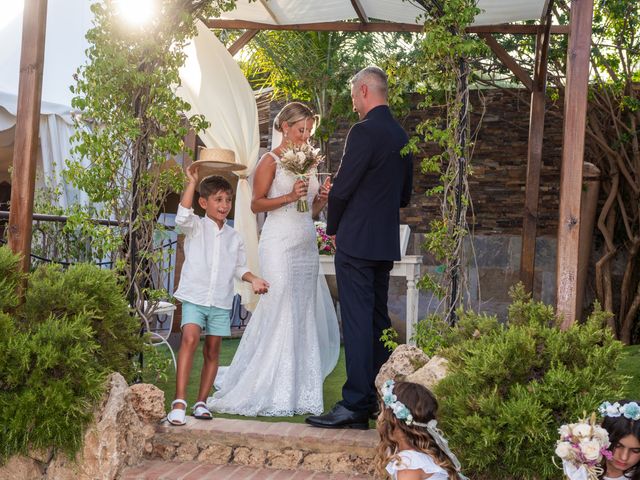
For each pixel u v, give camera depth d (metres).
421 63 4.57
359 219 4.12
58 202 7.65
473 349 3.69
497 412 3.38
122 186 4.76
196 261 4.38
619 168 8.33
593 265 8.52
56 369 3.88
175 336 7.96
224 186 4.52
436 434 2.90
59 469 3.76
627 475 3.01
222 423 4.12
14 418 3.67
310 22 6.89
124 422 3.84
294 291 4.74
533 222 7.19
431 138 4.41
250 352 4.89
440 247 4.47
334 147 8.98
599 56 8.23
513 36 8.27
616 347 3.63
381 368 4.15
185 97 6.74
